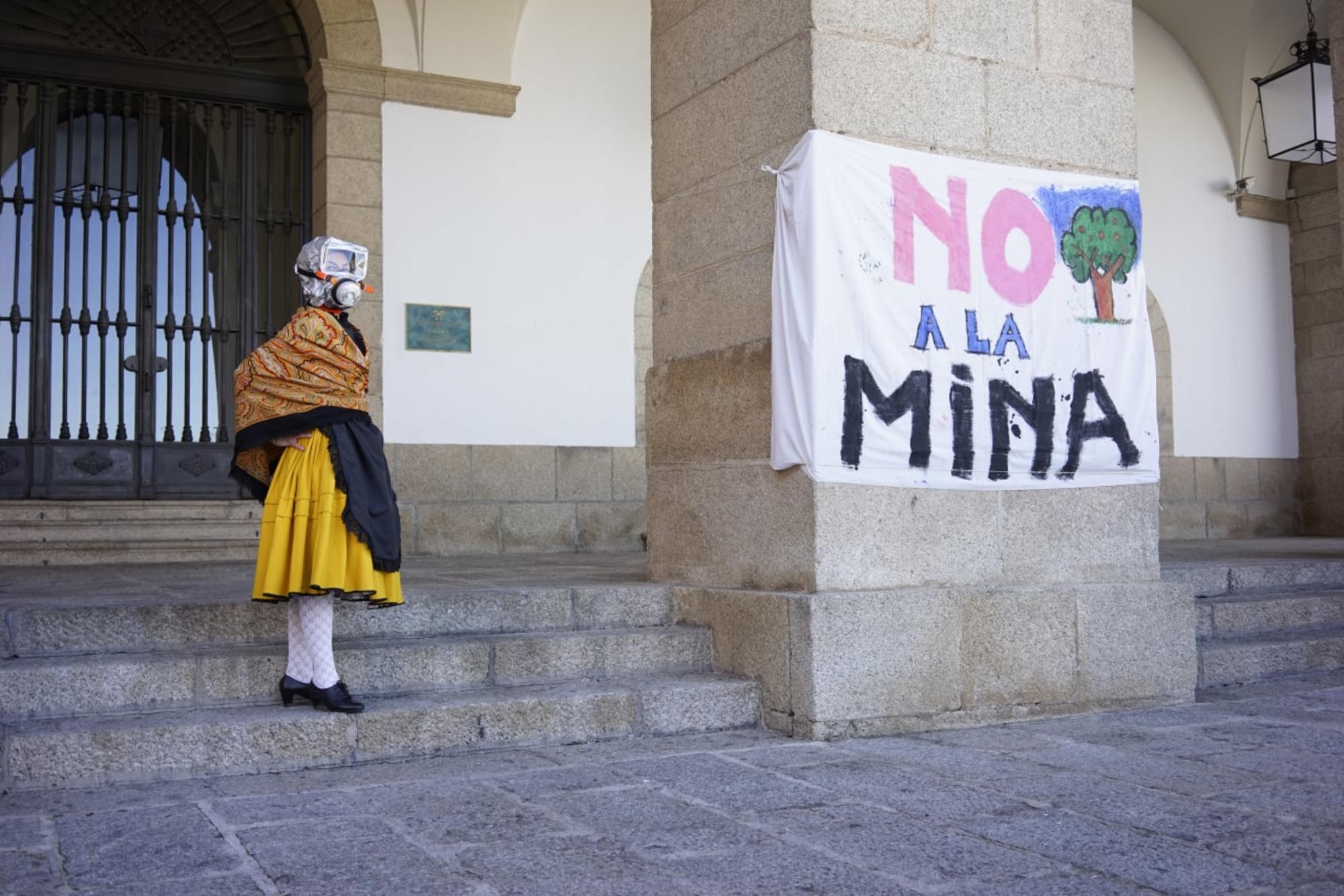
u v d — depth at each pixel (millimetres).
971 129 5285
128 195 9188
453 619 5020
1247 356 13352
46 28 8953
